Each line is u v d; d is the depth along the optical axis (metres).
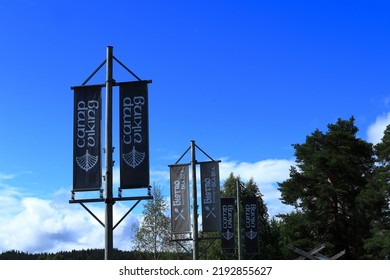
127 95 18.55
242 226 72.06
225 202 38.72
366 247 58.84
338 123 72.50
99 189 18.17
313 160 66.44
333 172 66.31
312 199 66.81
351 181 66.44
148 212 54.53
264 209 84.88
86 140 18.45
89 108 18.59
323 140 69.50
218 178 30.39
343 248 65.12
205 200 30.34
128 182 18.12
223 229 38.38
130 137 18.31
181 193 29.28
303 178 66.81
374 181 62.66
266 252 80.12
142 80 18.55
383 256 57.28
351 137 67.81
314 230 66.00
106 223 18.11
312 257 23.59
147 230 54.12
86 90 18.72
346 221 65.44
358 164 67.62
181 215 29.16
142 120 18.36
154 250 54.03
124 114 18.47
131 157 18.23
